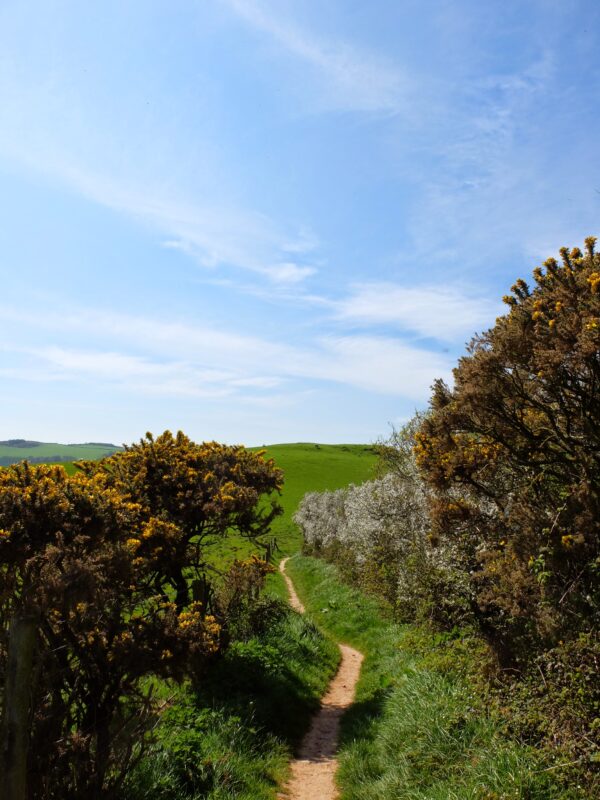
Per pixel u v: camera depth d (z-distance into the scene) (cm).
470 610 936
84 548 564
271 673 1110
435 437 764
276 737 886
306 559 3494
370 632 1616
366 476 6794
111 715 525
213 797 650
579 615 580
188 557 1210
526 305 646
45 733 452
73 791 466
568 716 586
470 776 606
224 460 1362
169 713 858
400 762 732
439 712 781
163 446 1302
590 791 511
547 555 598
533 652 694
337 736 964
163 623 597
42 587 450
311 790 758
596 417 590
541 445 656
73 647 519
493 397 659
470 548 904
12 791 375
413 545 1234
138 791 584
